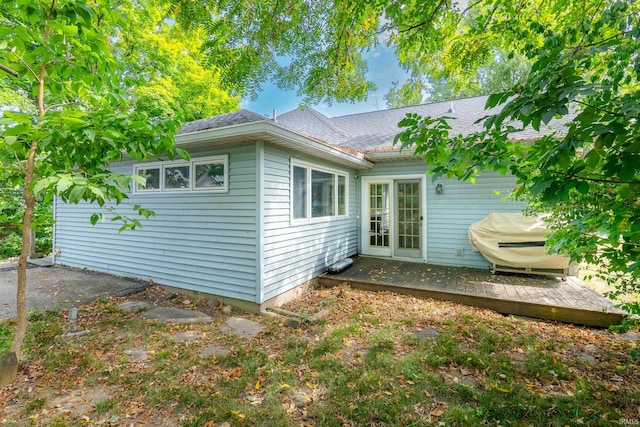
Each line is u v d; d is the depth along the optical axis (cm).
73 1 208
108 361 293
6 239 885
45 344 324
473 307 440
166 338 344
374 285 519
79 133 224
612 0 247
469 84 420
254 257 435
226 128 397
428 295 475
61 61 238
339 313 418
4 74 233
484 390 243
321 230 596
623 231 175
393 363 283
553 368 271
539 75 142
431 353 300
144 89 779
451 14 288
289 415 219
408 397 236
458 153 218
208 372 276
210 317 418
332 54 258
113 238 614
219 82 236
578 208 252
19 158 269
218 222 471
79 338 340
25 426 209
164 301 482
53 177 194
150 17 771
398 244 719
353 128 959
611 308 378
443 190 659
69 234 702
